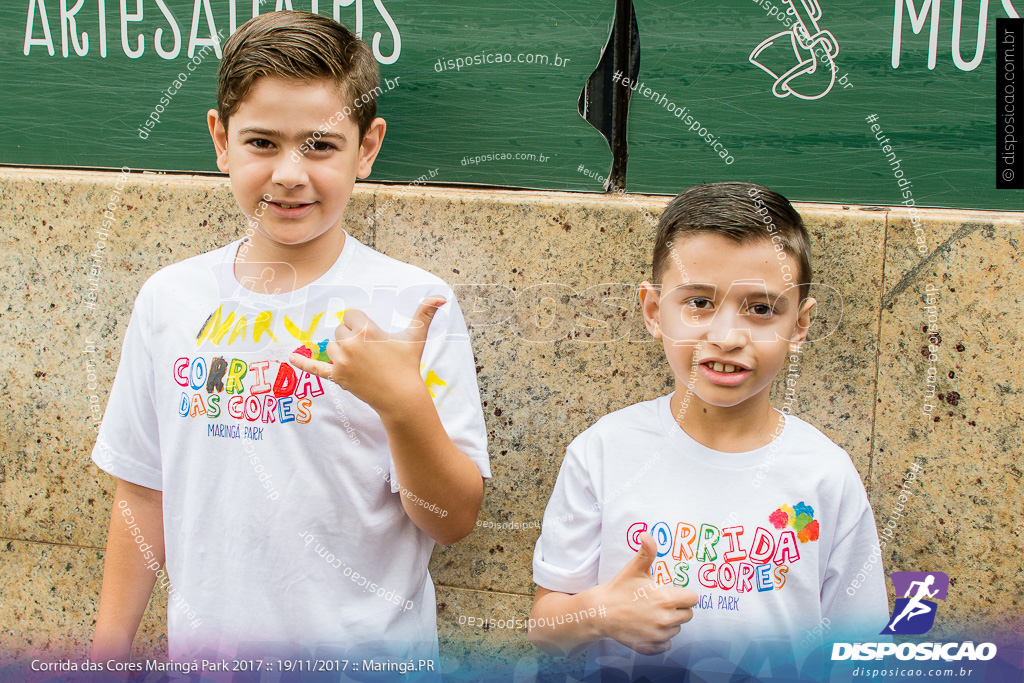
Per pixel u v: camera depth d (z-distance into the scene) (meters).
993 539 1.46
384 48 1.54
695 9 1.48
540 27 1.51
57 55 1.62
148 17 1.59
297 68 1.19
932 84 1.46
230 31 1.57
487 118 1.53
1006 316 1.44
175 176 1.62
